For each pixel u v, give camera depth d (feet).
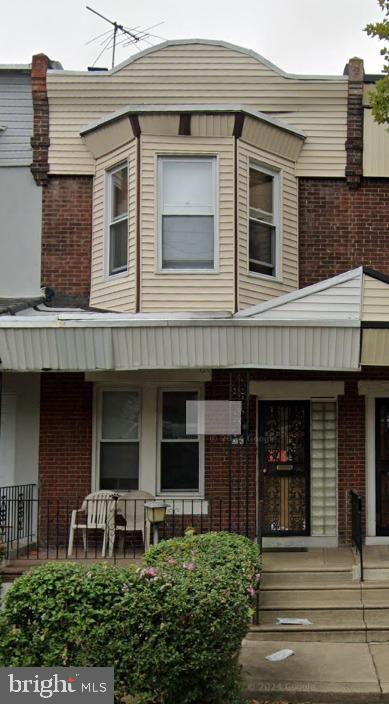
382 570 30.86
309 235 38.42
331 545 36.65
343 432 37.17
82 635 16.66
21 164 38.68
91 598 17.04
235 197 35.70
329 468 37.42
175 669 16.96
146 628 16.90
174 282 35.40
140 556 32.76
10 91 39.17
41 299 37.19
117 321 30.73
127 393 37.55
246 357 30.78
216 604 17.70
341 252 38.34
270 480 37.37
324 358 30.71
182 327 30.50
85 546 33.01
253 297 36.06
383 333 30.17
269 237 37.55
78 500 36.40
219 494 36.40
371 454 37.04
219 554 23.35
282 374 36.86
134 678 16.81
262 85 38.27
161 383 36.78
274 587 29.35
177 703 17.29
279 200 37.70
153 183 35.68
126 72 38.04
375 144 38.65
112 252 37.42
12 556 32.22
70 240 38.24
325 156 38.50
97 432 37.09
